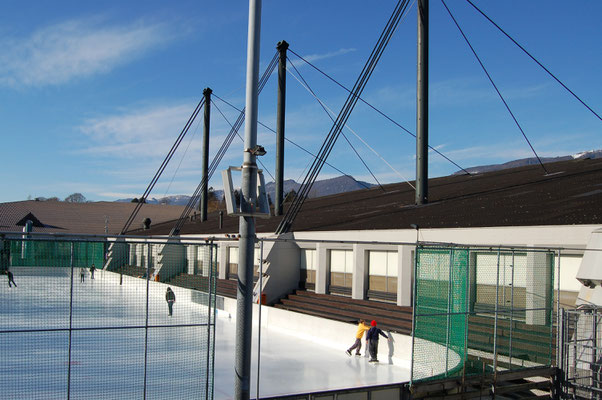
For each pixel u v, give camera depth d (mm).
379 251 25922
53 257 21141
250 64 9539
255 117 9492
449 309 15000
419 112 28641
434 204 27812
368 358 19047
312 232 28562
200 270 37594
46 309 24391
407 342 17922
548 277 16609
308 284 30688
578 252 16844
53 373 14773
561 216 18250
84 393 12672
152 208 102375
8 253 16906
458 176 42125
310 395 13047
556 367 15875
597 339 14781
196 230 45312
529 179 30703
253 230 9469
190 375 15125
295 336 23453
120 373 14922
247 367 9281
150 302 29656
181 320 25547
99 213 92062
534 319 17031
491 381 14961
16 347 18422
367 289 26484
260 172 9555
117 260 30516
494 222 19781
